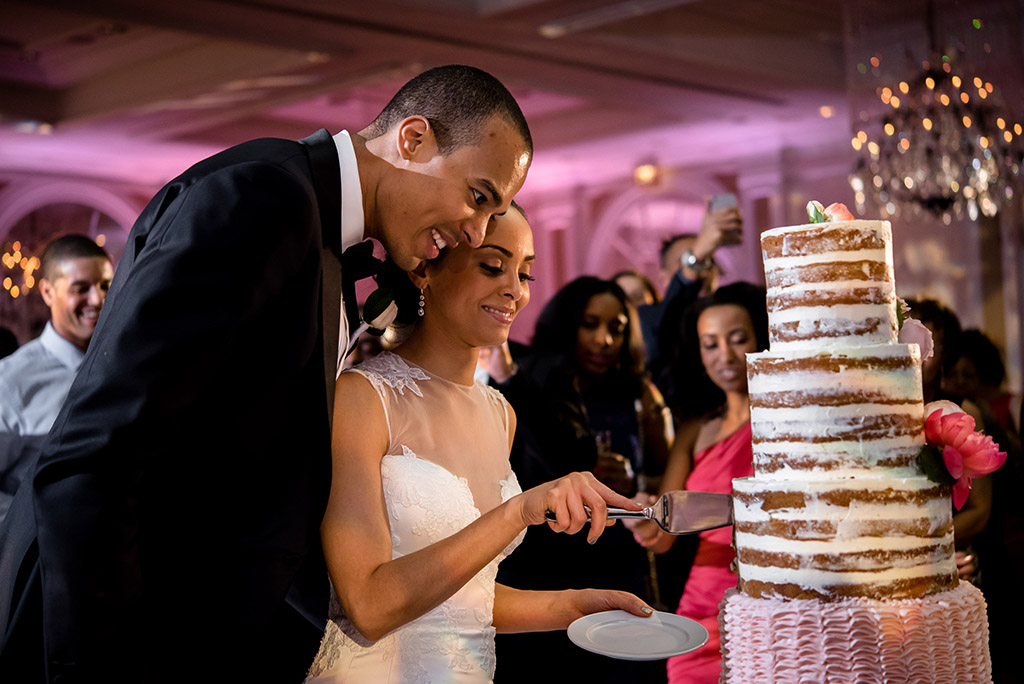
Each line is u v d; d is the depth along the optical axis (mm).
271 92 8859
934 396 3586
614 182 13648
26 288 11695
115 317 1590
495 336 2012
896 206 7523
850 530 1601
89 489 1496
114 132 10383
